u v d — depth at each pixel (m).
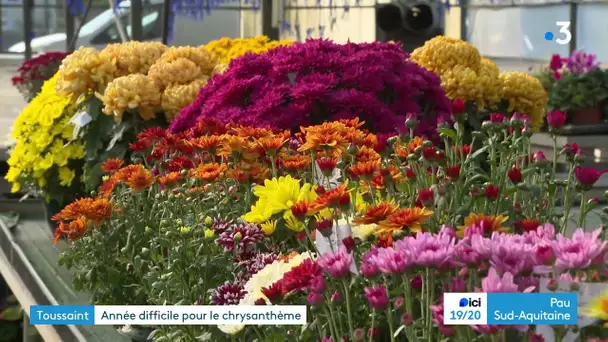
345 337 1.51
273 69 2.96
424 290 1.51
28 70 6.51
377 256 1.37
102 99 3.45
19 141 3.73
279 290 1.50
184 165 2.37
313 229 1.83
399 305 1.45
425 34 8.91
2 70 9.76
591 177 1.83
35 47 9.42
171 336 1.93
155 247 2.22
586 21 8.38
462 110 1.98
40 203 4.45
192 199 2.22
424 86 3.08
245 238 1.97
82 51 3.71
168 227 2.16
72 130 3.64
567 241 1.23
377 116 2.83
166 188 2.28
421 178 1.89
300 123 2.81
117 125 3.48
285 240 2.04
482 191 1.84
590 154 6.48
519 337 1.27
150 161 2.58
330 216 1.72
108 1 8.21
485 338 1.23
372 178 1.86
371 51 3.06
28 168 3.72
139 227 2.44
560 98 6.94
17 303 4.88
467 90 3.93
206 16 9.88
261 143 2.07
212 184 2.20
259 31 10.25
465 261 1.25
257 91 2.94
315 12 11.69
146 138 2.61
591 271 1.25
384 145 1.94
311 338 1.68
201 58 3.79
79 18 8.66
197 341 1.91
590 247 1.20
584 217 1.90
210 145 2.25
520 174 1.92
